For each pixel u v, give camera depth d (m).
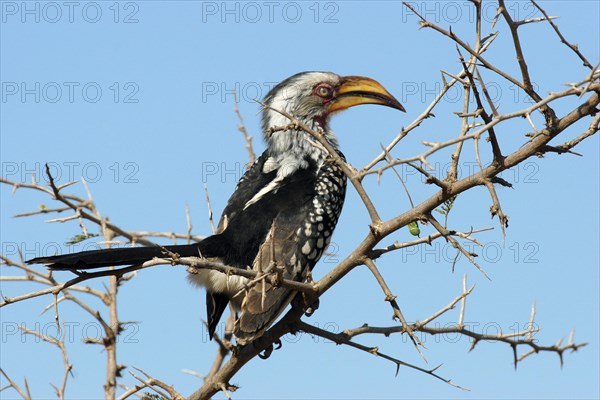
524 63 7.59
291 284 8.45
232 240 11.16
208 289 11.12
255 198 11.85
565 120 7.58
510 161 7.77
